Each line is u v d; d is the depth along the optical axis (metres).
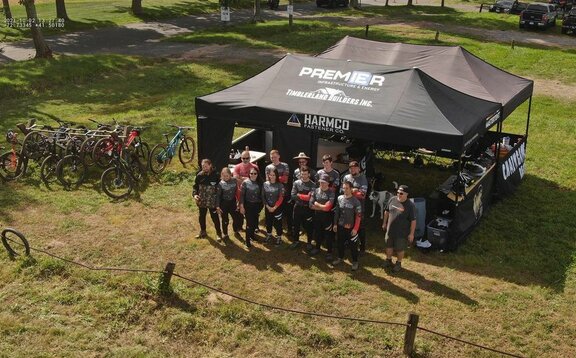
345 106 11.80
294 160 12.20
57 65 25.48
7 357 7.98
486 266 10.56
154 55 29.86
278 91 12.61
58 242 11.08
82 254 10.67
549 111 21.84
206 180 10.87
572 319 9.09
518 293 9.68
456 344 8.41
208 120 12.98
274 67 13.45
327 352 8.27
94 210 12.48
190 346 8.40
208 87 23.52
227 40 33.56
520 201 13.56
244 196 10.70
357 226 9.98
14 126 17.95
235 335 8.55
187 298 9.36
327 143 13.55
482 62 15.73
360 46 16.86
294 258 10.71
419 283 9.92
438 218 11.52
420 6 54.31
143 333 8.65
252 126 12.78
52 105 20.89
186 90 23.17
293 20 41.22
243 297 9.45
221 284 9.80
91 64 26.20
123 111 20.17
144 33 36.91
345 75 12.50
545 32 40.25
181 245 11.09
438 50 15.80
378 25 39.97
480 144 15.59
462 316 9.02
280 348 8.32
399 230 9.98
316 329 8.65
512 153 14.14
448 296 9.55
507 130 18.97
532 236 11.78
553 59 30.14
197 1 52.00
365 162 12.86
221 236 11.27
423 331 8.63
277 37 34.53
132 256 10.65
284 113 12.05
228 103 12.59
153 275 9.92
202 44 33.00
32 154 14.28
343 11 48.41
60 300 9.27
